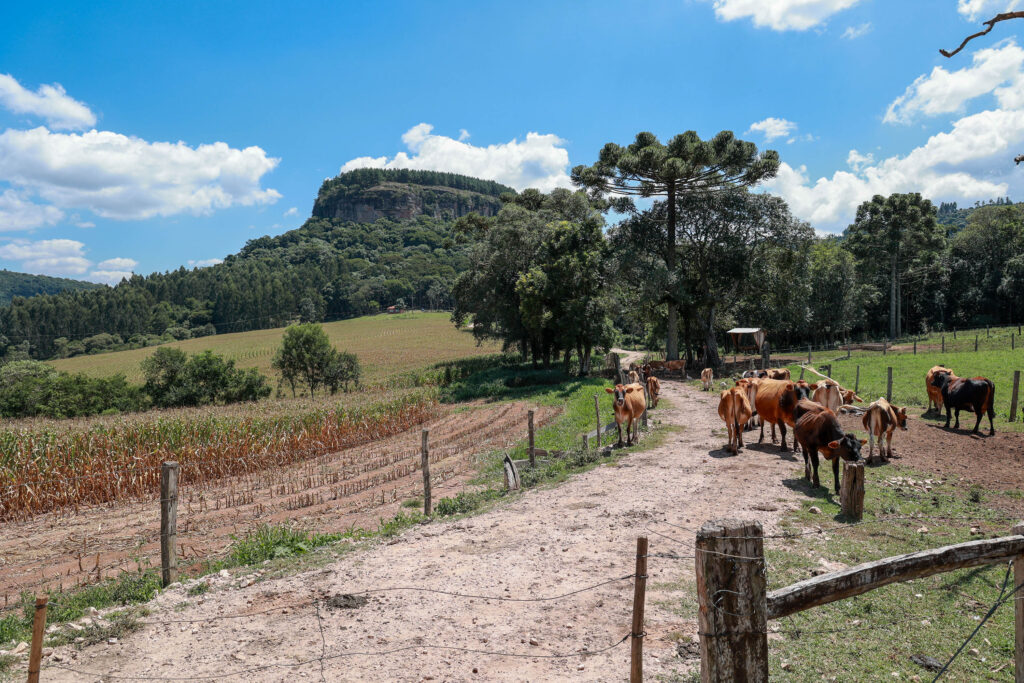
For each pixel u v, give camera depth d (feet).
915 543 28.30
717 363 163.84
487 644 20.59
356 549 32.35
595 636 20.71
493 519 36.09
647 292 149.89
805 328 234.17
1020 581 13.79
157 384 202.80
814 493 37.37
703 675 10.83
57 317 609.83
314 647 21.02
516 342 191.21
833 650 19.43
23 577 37.35
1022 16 31.76
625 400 55.93
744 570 10.62
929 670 18.13
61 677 19.66
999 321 246.06
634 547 29.07
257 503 55.11
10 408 181.16
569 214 168.55
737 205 153.07
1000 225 259.39
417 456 74.54
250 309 640.99
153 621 24.11
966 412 65.77
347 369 212.43
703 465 46.39
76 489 57.57
